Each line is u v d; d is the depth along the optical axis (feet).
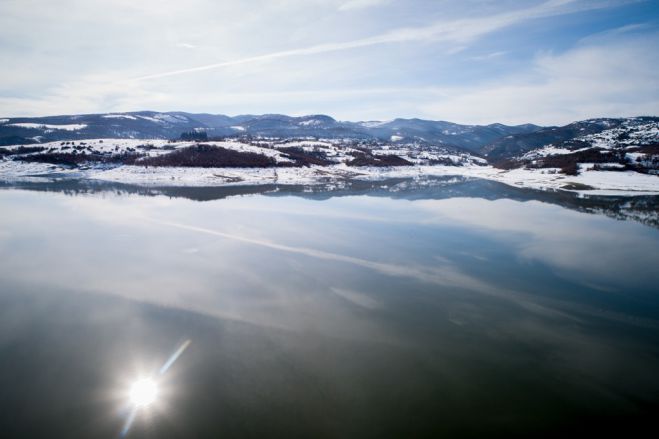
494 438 30.86
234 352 42.04
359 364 40.24
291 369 39.29
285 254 75.97
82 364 39.50
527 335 46.19
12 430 30.96
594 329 47.55
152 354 41.47
